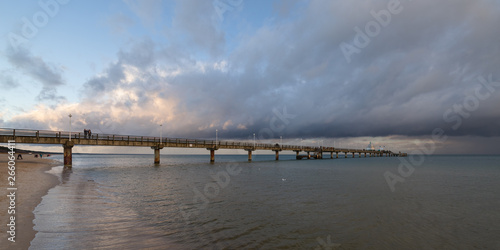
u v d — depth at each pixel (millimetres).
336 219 12539
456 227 11797
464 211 14961
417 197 19297
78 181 22031
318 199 17641
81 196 14953
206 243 8695
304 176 35031
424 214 14062
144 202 14961
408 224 12062
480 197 19734
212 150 62344
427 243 9742
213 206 14570
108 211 11867
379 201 17406
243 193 19484
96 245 7559
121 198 15758
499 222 12719
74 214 10695
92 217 10508
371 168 55281
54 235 7988
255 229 10555
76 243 7539
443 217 13516
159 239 8680
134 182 24422
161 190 19828
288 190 21562
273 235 9914
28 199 12648
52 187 17359
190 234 9500
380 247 9141
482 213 14500
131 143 41969
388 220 12648
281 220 12055
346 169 51062
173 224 10641
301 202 16453
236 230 10305
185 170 41875
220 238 9289
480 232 11156
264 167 55125
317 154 110812
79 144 36438
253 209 14086
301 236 9938
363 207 15383
